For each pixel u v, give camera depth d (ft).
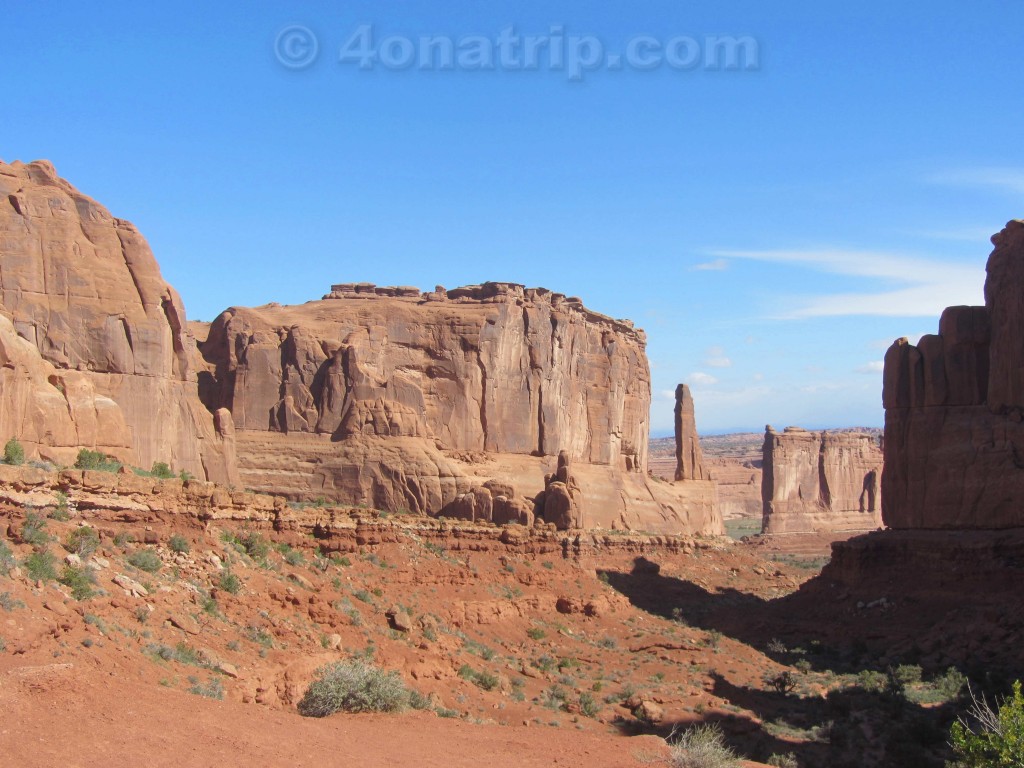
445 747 87.20
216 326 290.76
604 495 326.03
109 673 80.48
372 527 188.14
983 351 252.21
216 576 118.62
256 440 271.90
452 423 290.56
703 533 369.09
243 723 78.18
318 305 302.04
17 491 101.40
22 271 192.75
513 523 248.11
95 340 199.21
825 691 182.70
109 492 114.32
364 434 271.28
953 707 162.40
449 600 183.83
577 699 151.02
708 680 180.24
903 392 260.21
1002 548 226.58
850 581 252.21
